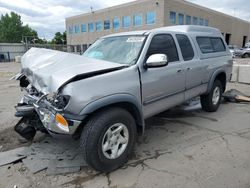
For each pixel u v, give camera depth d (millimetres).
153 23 33938
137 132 3568
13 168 3246
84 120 2867
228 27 51031
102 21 43094
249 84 9555
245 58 30188
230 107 6102
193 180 2900
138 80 3311
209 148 3738
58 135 2924
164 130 4547
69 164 3311
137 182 2902
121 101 3043
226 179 2900
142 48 3543
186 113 5602
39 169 3188
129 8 37219
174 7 34000
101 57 3889
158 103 3773
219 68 5410
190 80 4457
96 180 2965
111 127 3018
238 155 3492
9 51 40344
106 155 3023
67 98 2689
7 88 9875
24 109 3332
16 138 4215
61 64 3070
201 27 5344
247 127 4652
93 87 2805
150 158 3465
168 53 3996
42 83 2986
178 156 3502
